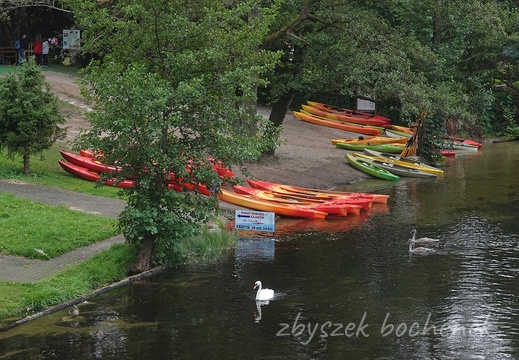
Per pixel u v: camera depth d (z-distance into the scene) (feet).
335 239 79.87
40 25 162.91
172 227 65.62
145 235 65.72
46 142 88.79
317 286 63.93
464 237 81.00
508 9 169.17
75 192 86.02
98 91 64.28
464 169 133.08
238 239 78.84
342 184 115.75
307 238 80.23
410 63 115.34
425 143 140.46
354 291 62.75
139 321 55.21
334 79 117.08
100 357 48.91
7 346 50.19
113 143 64.34
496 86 202.49
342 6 115.96
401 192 109.29
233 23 71.41
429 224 87.35
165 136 65.31
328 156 131.95
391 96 116.98
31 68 88.07
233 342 51.96
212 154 66.90
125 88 62.34
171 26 66.69
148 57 68.74
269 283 64.39
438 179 121.49
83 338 51.85
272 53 72.43
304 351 50.85
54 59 165.58
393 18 150.51
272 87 121.80
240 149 66.03
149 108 62.08
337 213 91.30
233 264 69.62
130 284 63.16
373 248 76.33
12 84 86.89
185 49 68.44
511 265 70.49
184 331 53.57
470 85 168.45
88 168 96.07
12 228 68.74
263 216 81.56
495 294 62.44
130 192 66.59
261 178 109.81
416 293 62.49
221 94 67.26
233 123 68.33
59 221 72.28
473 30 158.10
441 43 153.17
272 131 70.03
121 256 65.67
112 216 77.10
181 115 65.36
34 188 84.53
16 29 161.38
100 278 62.39
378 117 176.45
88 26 69.41
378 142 146.51
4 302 55.77
